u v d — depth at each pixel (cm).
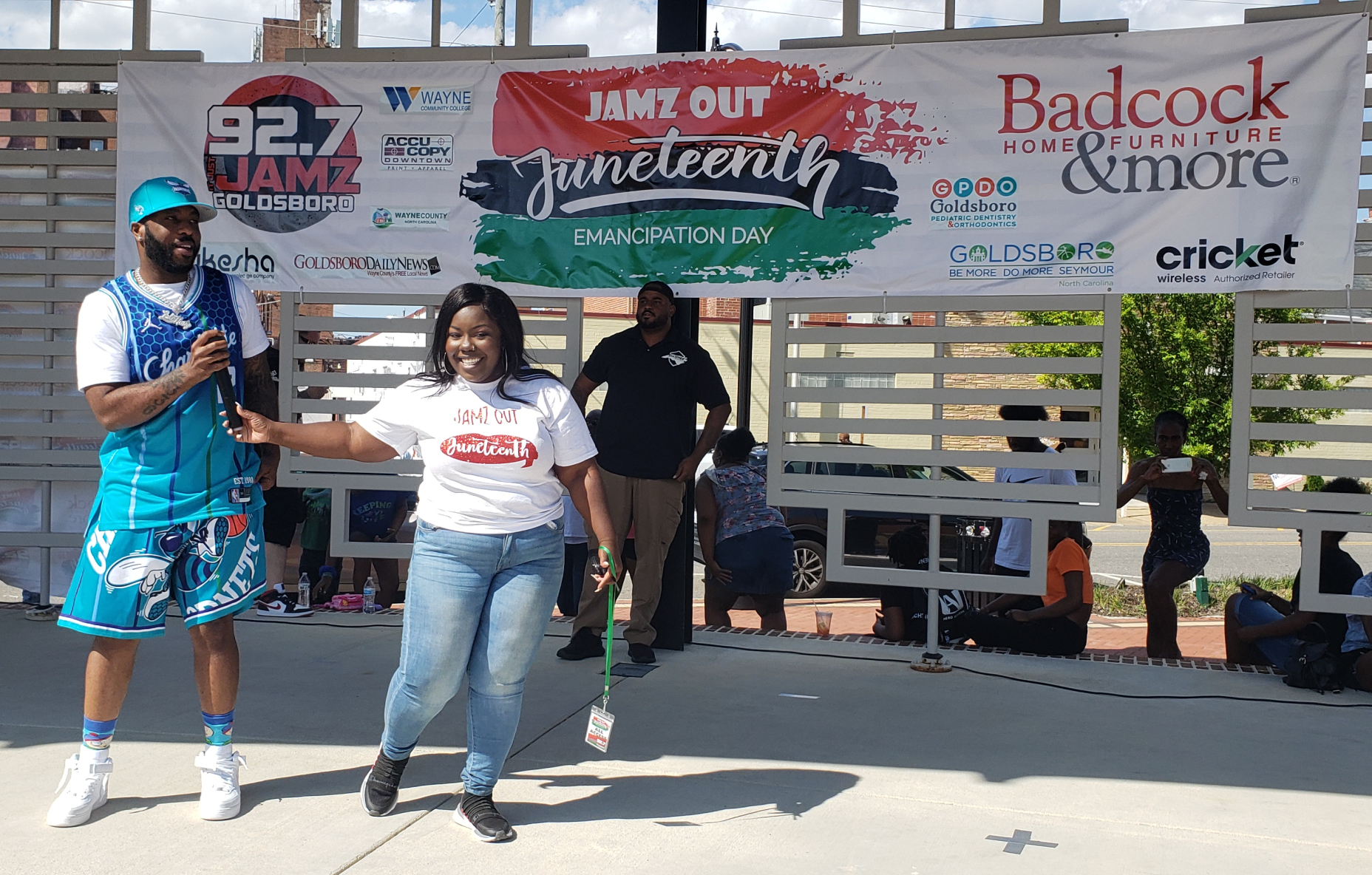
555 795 373
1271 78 523
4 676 514
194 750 411
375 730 441
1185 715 488
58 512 659
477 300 320
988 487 566
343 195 617
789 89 573
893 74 562
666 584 604
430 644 324
